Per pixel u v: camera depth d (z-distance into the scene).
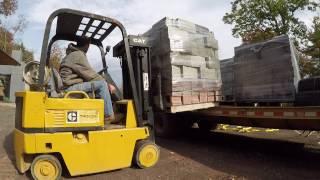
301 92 6.21
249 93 7.24
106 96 5.41
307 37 24.50
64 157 4.83
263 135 9.08
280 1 24.33
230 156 6.51
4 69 24.45
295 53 6.73
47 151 4.74
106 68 6.14
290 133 9.28
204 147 7.43
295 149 7.09
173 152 6.87
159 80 6.70
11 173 5.10
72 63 5.44
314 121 5.56
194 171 5.42
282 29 24.45
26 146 4.63
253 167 5.65
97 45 6.27
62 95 5.22
